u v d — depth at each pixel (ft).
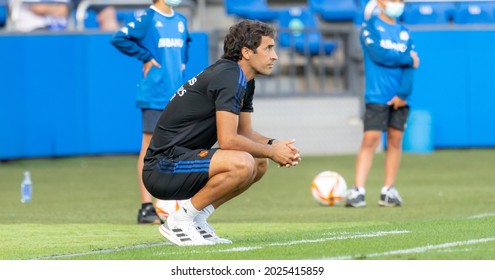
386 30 78.43
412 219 69.46
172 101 52.24
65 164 115.55
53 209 79.15
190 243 53.01
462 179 99.04
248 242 54.29
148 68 69.67
